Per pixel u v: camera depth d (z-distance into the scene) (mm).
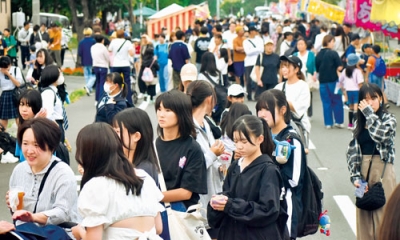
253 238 5961
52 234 5281
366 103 8070
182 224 6070
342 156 14234
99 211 4812
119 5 46875
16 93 14664
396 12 16938
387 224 3275
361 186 7961
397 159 13820
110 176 4883
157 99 6367
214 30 25375
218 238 6176
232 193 6082
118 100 10539
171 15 40406
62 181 5625
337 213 10320
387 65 22625
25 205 5652
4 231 5055
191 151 6250
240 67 23312
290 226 6488
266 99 6914
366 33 25109
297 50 19906
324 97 17531
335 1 45750
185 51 22031
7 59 14672
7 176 12352
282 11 63156
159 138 6406
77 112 20062
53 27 32250
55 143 5656
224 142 7230
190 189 6184
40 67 14820
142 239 4887
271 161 6035
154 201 5055
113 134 4980
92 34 24719
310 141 15914
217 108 11461
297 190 6629
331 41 17422
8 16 45312
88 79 24219
